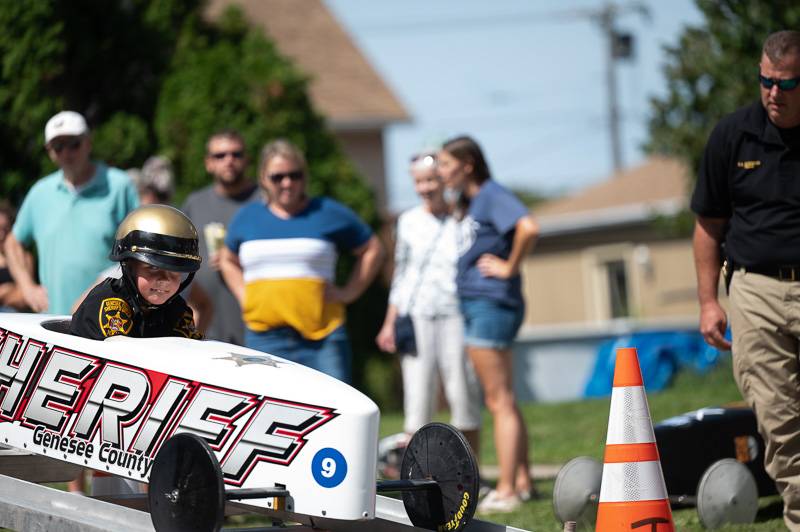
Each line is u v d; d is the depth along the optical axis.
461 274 24.17
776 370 17.42
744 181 17.44
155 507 13.56
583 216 84.69
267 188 22.61
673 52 41.25
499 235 23.91
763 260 17.34
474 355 23.91
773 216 17.25
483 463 32.00
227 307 24.73
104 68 50.53
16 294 28.55
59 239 23.17
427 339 25.66
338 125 81.75
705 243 18.53
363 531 15.09
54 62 47.72
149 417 14.46
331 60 88.69
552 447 33.69
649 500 14.92
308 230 22.58
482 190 24.06
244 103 51.72
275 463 13.54
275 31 90.12
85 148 23.02
